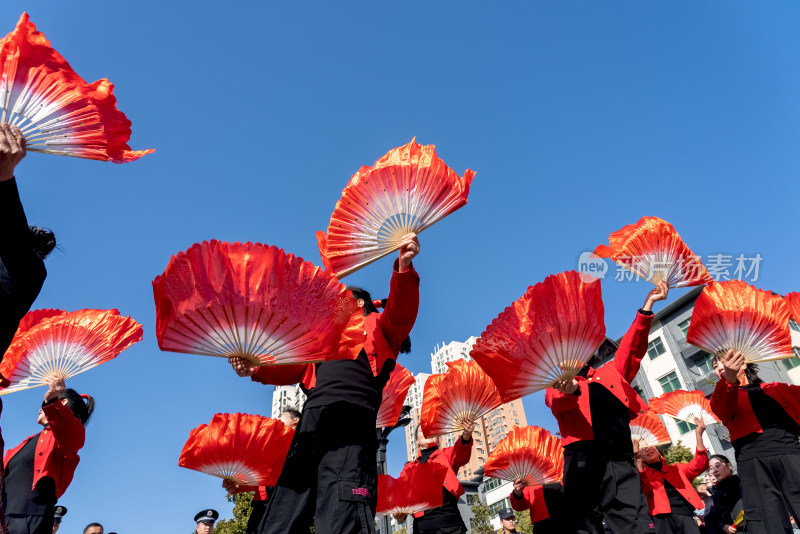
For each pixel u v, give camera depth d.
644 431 5.84
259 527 2.46
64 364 3.41
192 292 2.04
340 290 2.24
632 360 3.92
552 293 3.02
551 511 4.81
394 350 2.88
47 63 1.78
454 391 4.82
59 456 3.58
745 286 3.90
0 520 1.52
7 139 1.57
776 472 3.82
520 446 4.97
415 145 2.64
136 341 3.62
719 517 6.11
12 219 1.57
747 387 4.23
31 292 1.62
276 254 2.10
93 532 6.21
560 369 3.17
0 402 1.65
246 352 2.21
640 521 3.38
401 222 2.60
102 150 1.86
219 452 3.66
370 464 2.54
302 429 2.60
